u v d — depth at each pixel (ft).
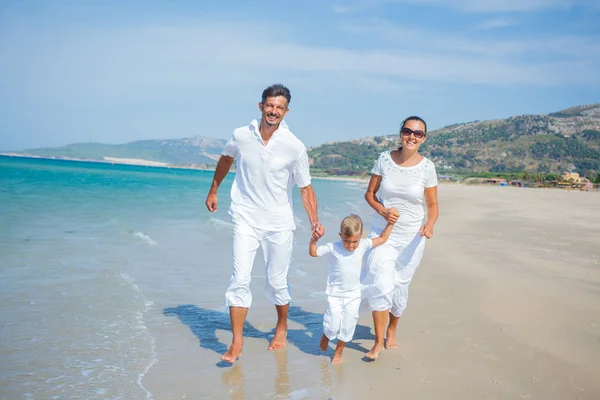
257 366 14.38
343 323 14.73
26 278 21.98
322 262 29.66
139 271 24.95
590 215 63.72
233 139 15.71
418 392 12.71
